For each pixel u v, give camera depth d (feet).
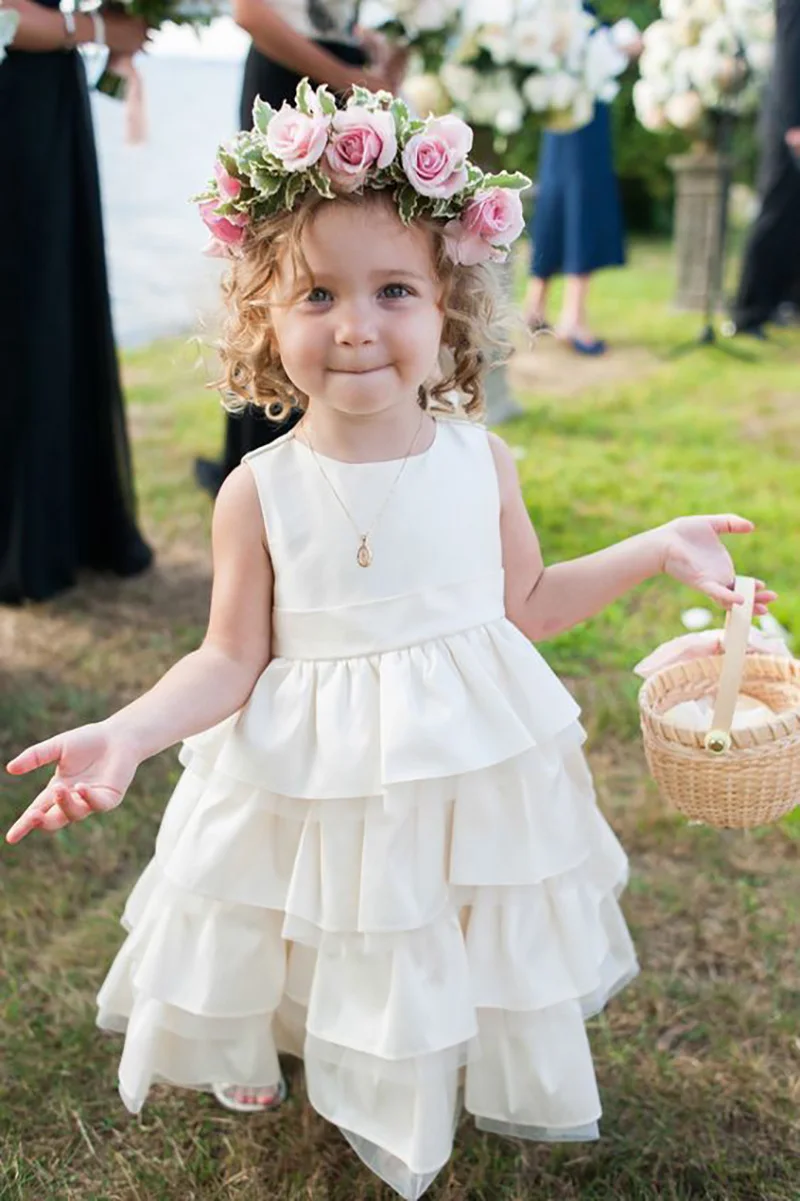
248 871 6.01
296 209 5.56
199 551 14.51
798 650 11.39
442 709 5.79
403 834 5.78
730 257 30.45
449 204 5.69
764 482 15.85
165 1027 6.32
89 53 12.35
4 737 10.64
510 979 6.03
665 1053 7.31
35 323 12.31
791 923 8.36
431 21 13.24
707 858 8.97
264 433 11.60
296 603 5.97
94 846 9.25
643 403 19.58
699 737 5.97
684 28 23.07
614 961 6.76
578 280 22.71
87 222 12.50
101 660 11.96
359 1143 6.23
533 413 18.99
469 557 6.04
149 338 24.93
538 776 6.02
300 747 5.86
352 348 5.55
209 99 59.72
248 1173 6.59
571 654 11.84
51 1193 6.55
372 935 5.80
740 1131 6.88
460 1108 6.91
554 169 22.39
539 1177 6.62
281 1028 6.78
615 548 6.56
